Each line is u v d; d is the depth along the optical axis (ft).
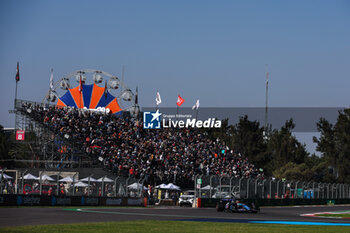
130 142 352.28
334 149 563.48
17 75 329.72
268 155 569.23
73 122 334.03
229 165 392.68
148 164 321.73
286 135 567.18
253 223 135.95
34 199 190.29
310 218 174.50
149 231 99.35
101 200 219.61
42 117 329.72
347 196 409.90
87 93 415.23
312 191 352.90
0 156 367.45
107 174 290.56
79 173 293.43
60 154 321.73
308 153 631.97
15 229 94.79
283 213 210.79
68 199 204.13
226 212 206.69
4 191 230.07
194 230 105.19
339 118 567.18
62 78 403.75
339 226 131.54
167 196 290.56
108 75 427.74
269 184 302.04
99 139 330.95
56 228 99.14
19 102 329.11
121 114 424.05
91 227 104.01
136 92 430.20
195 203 254.47
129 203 235.20
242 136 575.38
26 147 330.13
